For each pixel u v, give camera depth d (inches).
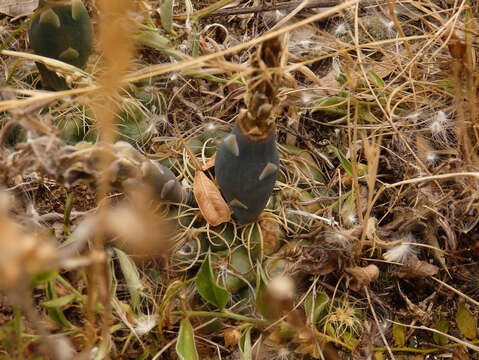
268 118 6.1
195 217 7.5
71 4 7.3
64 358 6.5
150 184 6.7
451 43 8.0
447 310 7.8
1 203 4.0
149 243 5.2
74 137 8.0
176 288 7.0
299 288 7.5
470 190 7.8
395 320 7.7
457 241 7.9
